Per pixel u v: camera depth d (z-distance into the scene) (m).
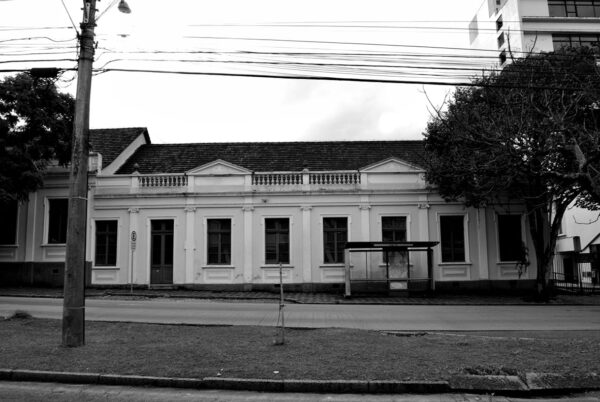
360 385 8.12
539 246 23.17
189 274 25.48
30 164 23.28
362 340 11.27
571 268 36.12
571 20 40.66
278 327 12.98
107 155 28.05
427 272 25.56
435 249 25.81
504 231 26.30
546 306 20.59
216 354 9.88
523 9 41.69
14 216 26.95
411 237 25.84
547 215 25.88
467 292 25.47
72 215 11.04
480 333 12.93
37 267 26.22
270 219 26.06
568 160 14.18
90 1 11.58
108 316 15.77
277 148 30.27
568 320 15.84
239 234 25.80
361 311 18.08
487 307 20.08
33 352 10.06
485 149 18.42
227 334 12.02
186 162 28.91
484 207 25.77
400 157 28.80
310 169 28.00
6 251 26.52
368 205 25.94
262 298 22.20
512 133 13.55
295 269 25.56
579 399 7.74
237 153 29.75
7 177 22.64
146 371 8.77
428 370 8.73
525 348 10.36
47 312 16.33
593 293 25.69
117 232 25.89
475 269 25.73
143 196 25.94
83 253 11.06
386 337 11.69
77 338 10.64
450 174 22.17
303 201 26.02
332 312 17.61
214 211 25.94
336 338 11.51
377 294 24.48
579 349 10.22
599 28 40.84
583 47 21.45
